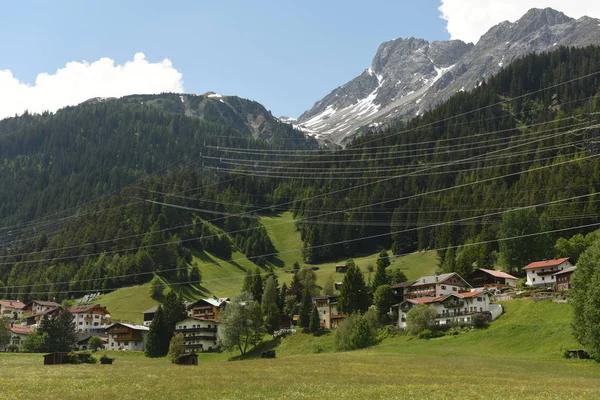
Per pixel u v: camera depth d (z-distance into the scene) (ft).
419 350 424.05
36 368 332.60
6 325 590.14
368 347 468.75
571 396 211.61
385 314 554.87
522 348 390.01
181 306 647.97
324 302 613.93
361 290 582.35
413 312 487.20
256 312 558.56
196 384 244.83
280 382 252.01
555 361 333.01
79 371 309.83
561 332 394.11
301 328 569.23
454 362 336.70
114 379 264.72
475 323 464.65
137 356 587.68
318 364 339.57
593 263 337.31
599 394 216.54
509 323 445.37
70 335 581.53
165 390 228.43
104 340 653.71
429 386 237.86
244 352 552.41
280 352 525.34
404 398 208.64
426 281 599.57
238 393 220.23
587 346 326.03
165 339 584.81
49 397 211.20
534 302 473.26
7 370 316.40
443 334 466.29
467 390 226.79
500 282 606.55
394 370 301.43
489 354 384.27
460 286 602.03
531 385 243.60
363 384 245.65
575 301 339.77
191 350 599.98
